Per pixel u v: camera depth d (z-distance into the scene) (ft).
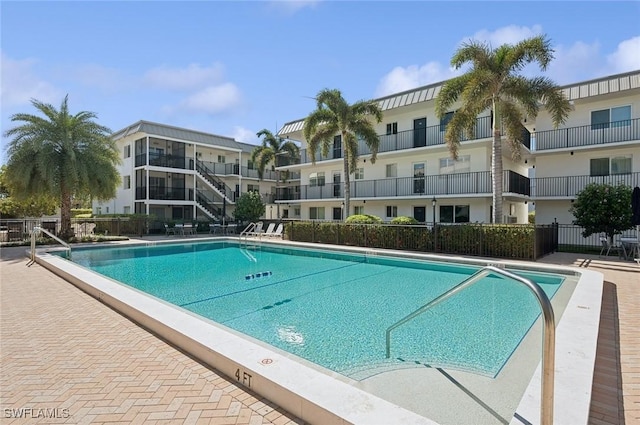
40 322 15.72
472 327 16.75
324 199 76.64
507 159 66.59
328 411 7.59
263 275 31.40
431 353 13.61
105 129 55.47
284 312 19.77
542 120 58.23
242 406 8.72
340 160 75.25
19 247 47.80
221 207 96.89
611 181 51.42
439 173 63.67
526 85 42.50
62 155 51.55
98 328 14.88
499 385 10.48
